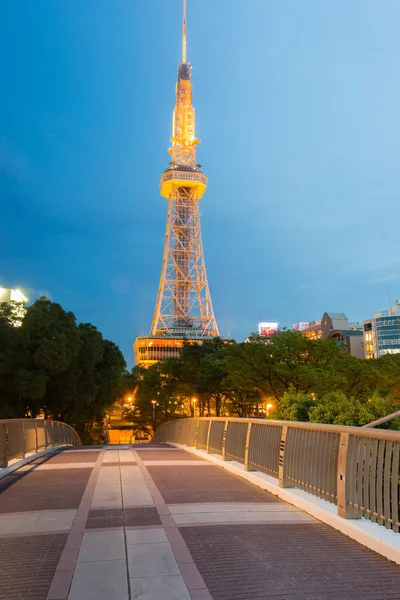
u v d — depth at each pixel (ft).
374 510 19.47
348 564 16.46
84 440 183.21
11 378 118.01
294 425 26.13
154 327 520.83
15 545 18.43
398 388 119.55
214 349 189.57
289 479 27.20
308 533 20.03
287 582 14.93
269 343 116.57
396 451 18.35
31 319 121.49
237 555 17.29
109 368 168.76
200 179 572.10
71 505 25.38
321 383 103.81
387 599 13.76
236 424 39.78
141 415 232.94
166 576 15.37
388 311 442.09
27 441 49.60
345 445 21.21
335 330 463.42
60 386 134.31
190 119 643.04
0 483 32.94
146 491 29.17
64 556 17.15
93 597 13.88
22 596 13.93
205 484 31.81
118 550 17.78
